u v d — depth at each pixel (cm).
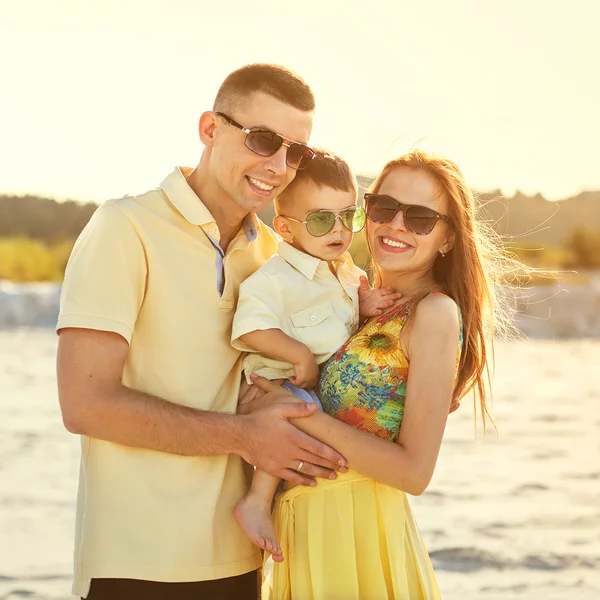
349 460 290
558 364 2008
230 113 302
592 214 2975
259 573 316
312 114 312
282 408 291
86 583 290
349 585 292
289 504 302
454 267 322
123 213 288
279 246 326
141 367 292
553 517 806
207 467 293
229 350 304
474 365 325
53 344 2317
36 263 3488
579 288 2738
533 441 1134
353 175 332
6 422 1190
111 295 281
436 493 887
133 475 287
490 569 676
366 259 355
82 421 278
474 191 336
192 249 296
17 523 761
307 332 313
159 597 287
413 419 290
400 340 300
